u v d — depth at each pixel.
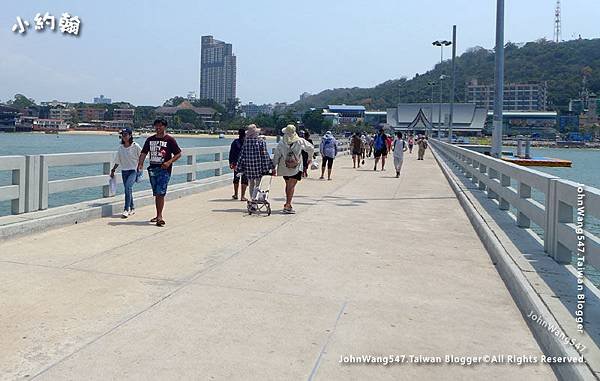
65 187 10.62
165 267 7.18
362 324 5.31
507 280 6.71
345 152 42.34
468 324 5.39
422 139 39.06
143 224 10.15
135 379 4.06
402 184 19.62
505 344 4.91
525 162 50.22
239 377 4.14
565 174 44.19
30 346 4.59
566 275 6.36
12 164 9.26
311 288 6.43
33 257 7.50
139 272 6.91
